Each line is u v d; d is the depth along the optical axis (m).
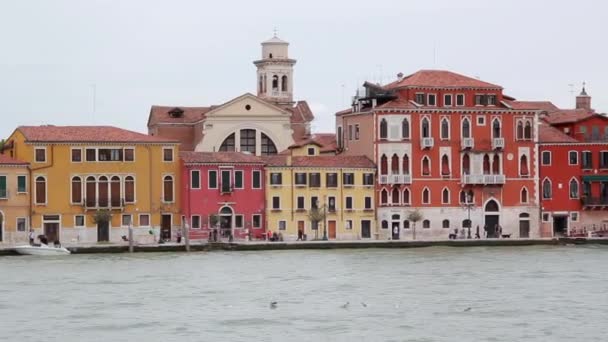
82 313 89.06
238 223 144.00
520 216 152.12
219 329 83.12
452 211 150.25
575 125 155.12
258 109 156.50
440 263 119.75
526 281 104.81
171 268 115.06
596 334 81.50
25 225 137.62
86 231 139.38
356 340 79.69
